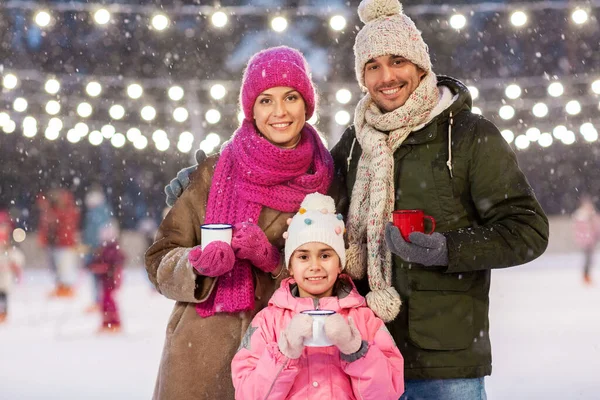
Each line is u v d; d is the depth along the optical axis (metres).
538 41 27.95
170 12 10.29
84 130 11.62
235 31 27.78
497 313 14.34
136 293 18.30
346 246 4.70
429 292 4.44
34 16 10.46
